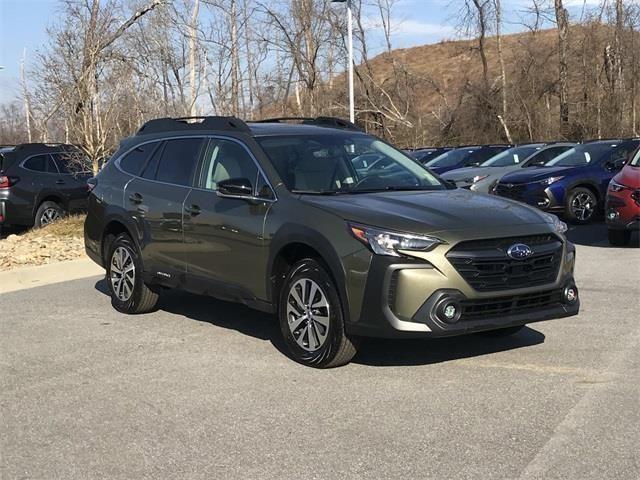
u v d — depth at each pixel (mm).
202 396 5098
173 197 6895
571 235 12500
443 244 4977
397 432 4336
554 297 5395
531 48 35656
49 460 4168
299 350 5664
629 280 8492
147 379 5523
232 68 22094
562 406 4625
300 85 32031
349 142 6668
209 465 4016
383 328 5012
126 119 16172
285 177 5957
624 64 30922
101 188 8039
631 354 5641
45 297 8797
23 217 14289
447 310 4930
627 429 4227
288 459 4043
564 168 13969
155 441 4371
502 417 4492
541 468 3793
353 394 5004
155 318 7523
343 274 5168
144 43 18531
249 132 6438
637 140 14398
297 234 5496
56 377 5652
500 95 35312
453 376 5309
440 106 41719
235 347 6309
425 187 6312
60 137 17109
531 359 5637
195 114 19625
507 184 14281
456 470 3814
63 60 15125
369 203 5480
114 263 7852
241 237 6039
